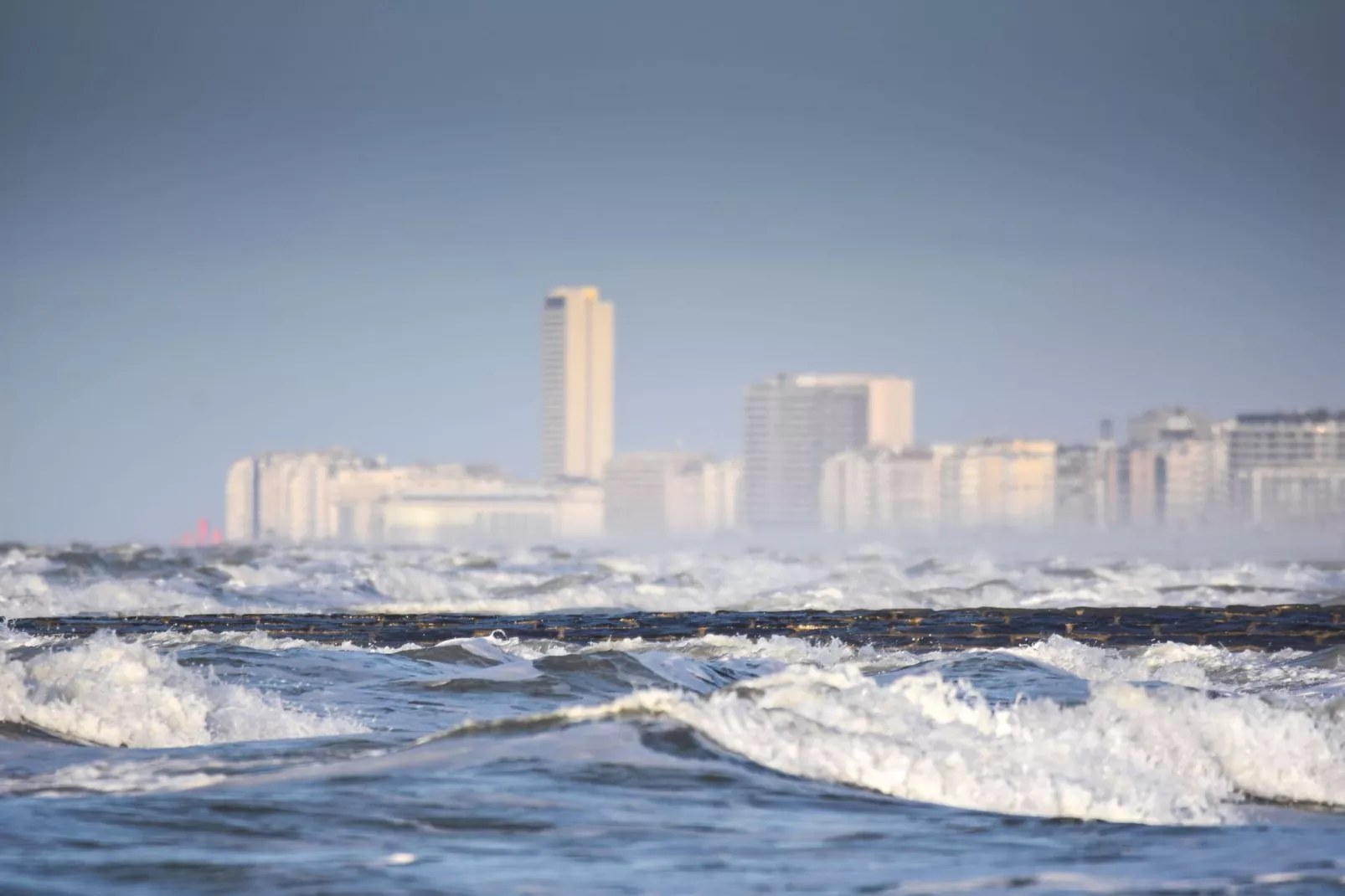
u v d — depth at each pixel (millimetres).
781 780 47875
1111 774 51438
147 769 49781
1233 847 41938
